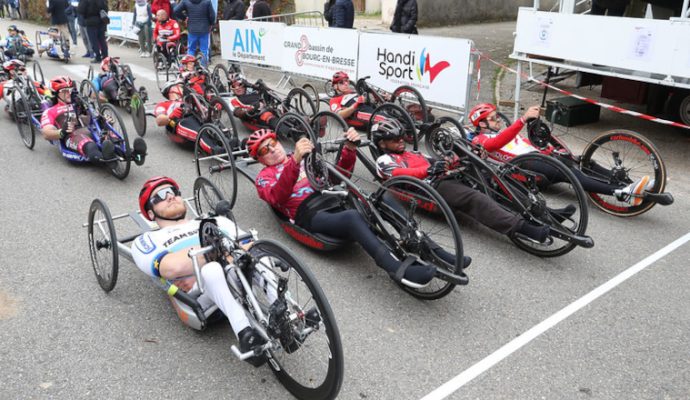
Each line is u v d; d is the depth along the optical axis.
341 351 2.49
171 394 2.85
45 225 4.83
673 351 3.21
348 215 3.78
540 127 5.33
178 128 6.71
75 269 4.09
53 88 6.11
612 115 8.45
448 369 3.05
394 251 3.69
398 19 9.80
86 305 3.63
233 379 2.96
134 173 6.17
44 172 6.19
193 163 6.52
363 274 4.06
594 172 5.18
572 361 3.12
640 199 4.89
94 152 5.81
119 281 3.92
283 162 4.34
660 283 3.95
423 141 7.27
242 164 5.18
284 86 10.62
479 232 4.79
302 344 2.95
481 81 10.48
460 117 7.97
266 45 10.77
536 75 10.84
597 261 4.27
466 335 3.35
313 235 4.09
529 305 3.67
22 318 3.49
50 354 3.15
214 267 2.80
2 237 4.60
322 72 9.62
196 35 11.99
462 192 4.35
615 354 3.18
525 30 7.34
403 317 3.53
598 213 5.20
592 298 3.75
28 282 3.91
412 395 2.85
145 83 11.08
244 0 14.30
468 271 4.12
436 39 7.51
